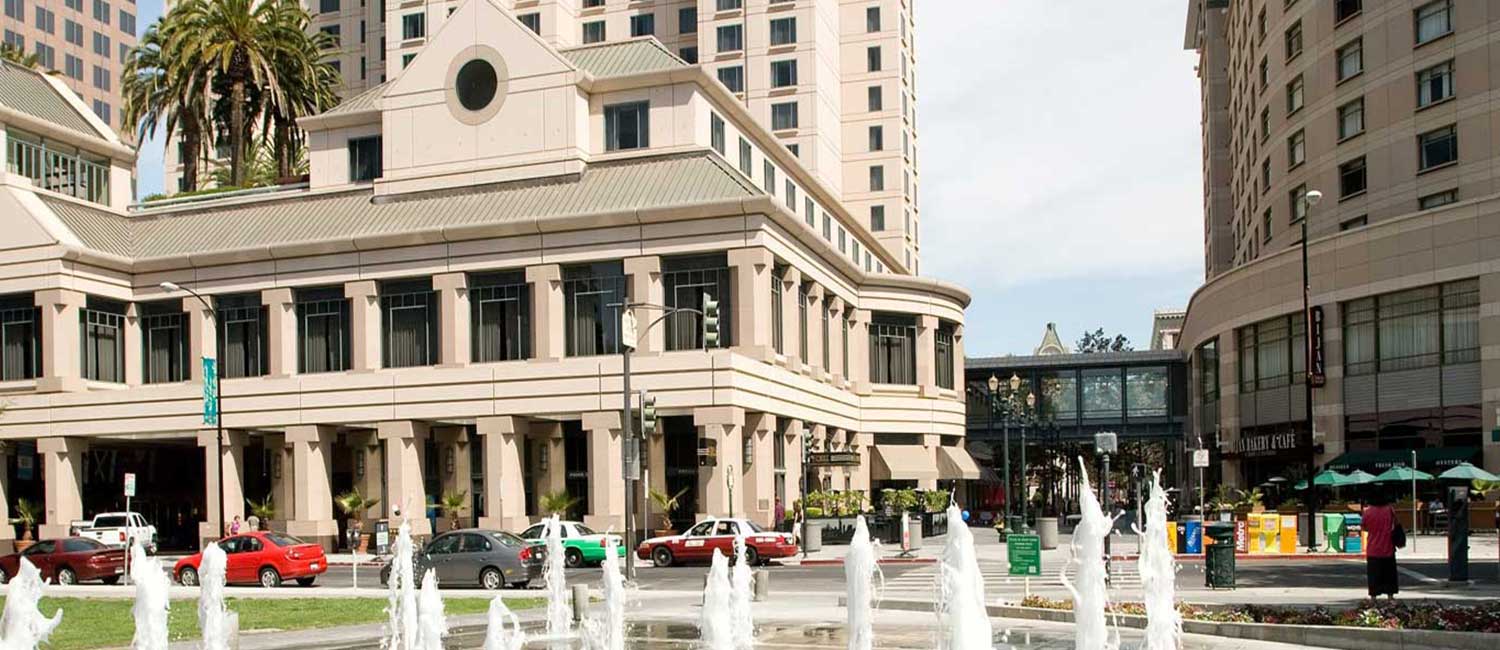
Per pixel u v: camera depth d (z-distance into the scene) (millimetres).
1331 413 56625
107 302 57969
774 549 40188
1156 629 14789
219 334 57500
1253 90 76500
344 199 59375
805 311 58969
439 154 57344
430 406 52000
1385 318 54875
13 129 59125
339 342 55594
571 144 55344
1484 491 47094
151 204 63906
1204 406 74000
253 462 59594
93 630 22328
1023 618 22391
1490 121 53656
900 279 68312
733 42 89875
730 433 47438
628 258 51500
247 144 75688
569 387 50188
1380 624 18141
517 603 26953
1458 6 55281
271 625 22812
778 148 65312
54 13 123688
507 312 53406
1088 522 12992
